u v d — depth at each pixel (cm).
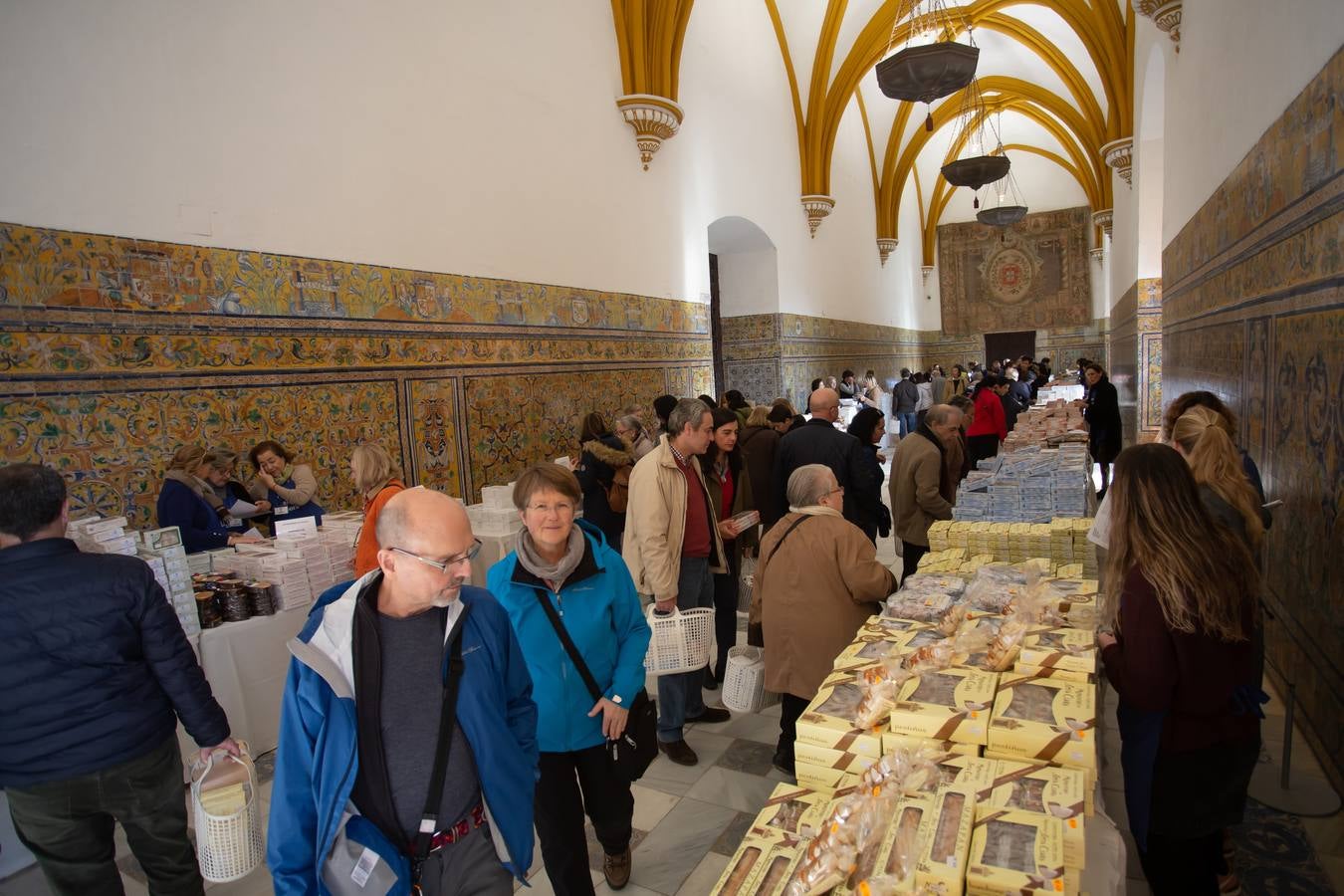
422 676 167
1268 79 401
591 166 821
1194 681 204
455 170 636
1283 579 390
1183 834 214
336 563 446
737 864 163
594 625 241
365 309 551
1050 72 1720
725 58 1138
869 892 140
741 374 1384
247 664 391
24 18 375
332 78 531
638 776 254
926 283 2606
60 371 385
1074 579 293
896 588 310
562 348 767
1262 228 414
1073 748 175
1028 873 140
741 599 465
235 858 231
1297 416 356
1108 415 888
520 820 175
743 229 1245
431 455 607
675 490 360
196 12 449
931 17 1341
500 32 691
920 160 2417
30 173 375
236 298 466
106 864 236
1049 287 2539
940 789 167
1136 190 1131
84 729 221
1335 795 306
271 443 475
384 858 158
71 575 219
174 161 436
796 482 316
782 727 341
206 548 439
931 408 504
